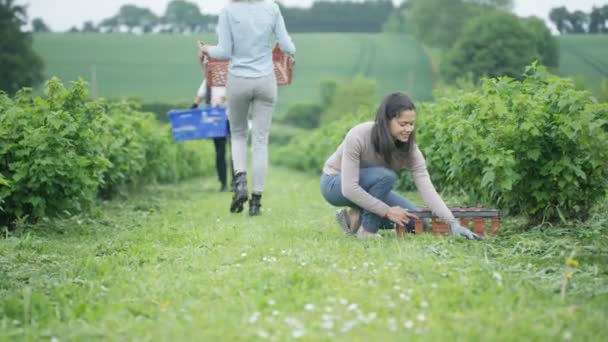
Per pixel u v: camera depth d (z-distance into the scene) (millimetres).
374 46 75375
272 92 8781
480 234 6527
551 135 6688
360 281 4676
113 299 4598
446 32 68062
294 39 79250
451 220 6230
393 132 6227
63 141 7789
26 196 7816
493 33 43719
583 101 6578
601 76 37938
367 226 6457
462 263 5117
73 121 7883
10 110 7828
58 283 5035
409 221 6527
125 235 7266
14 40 55031
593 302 4227
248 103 8797
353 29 84562
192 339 3652
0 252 6387
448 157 9219
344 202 6746
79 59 69688
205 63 9070
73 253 6477
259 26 8578
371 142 6309
